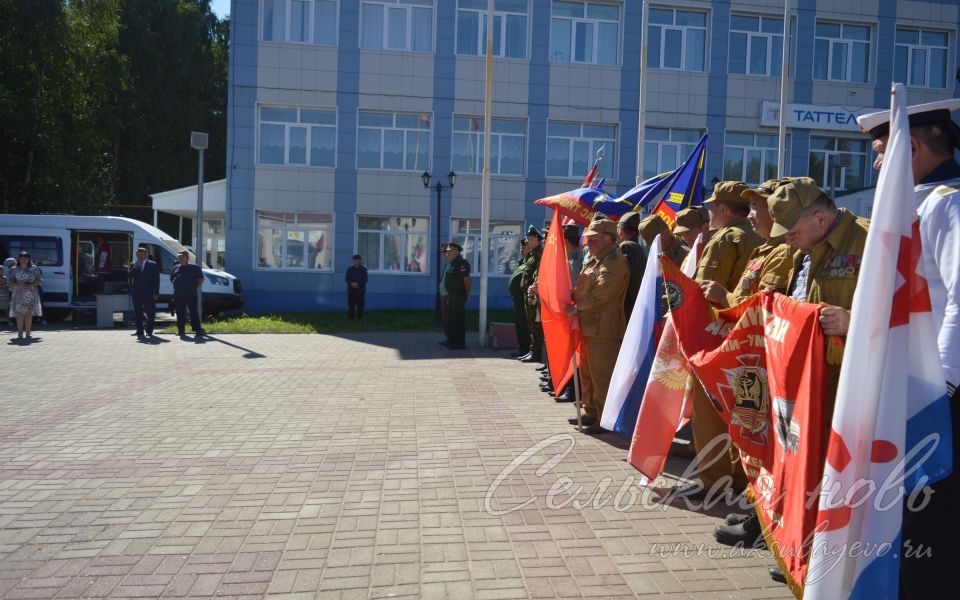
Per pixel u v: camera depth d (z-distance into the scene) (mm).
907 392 2549
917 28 24594
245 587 3447
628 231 7012
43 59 27641
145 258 15273
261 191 23062
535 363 11164
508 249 23859
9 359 11805
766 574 3570
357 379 9594
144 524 4273
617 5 23812
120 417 7227
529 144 23672
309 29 23109
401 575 3564
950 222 2527
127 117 33875
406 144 23578
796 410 3107
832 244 3154
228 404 7879
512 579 3516
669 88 23844
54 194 29000
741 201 4953
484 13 23547
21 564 3723
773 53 24156
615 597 3326
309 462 5559
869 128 3012
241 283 23094
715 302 4324
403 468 5379
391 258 23672
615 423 5727
